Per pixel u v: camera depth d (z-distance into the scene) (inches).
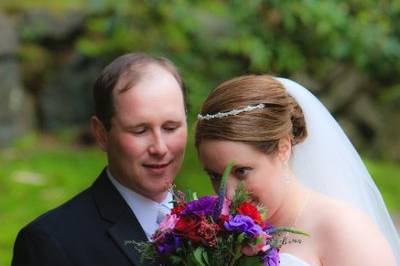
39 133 676.7
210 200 198.8
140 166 211.0
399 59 545.6
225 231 194.5
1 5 696.4
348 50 520.7
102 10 565.6
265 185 211.0
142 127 207.9
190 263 195.9
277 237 218.7
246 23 520.7
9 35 657.0
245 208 197.3
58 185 538.6
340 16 505.7
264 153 209.3
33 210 494.9
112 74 210.7
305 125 227.6
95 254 207.5
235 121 206.1
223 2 643.5
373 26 522.9
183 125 213.5
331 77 832.3
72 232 208.2
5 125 645.9
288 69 534.6
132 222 214.1
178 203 204.7
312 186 236.8
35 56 686.5
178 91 211.0
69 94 682.8
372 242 210.1
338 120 848.3
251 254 193.0
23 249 209.3
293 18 506.9
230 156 206.2
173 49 539.2
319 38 519.8
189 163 541.3
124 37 555.8
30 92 688.4
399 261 239.3
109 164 219.1
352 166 240.5
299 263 210.7
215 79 535.2
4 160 592.1
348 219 214.4
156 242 197.2
